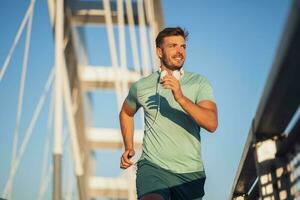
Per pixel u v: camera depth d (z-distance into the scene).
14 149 14.70
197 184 2.42
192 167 2.40
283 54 1.90
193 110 2.17
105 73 18.12
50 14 14.16
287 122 2.73
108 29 16.67
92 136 21.11
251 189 4.28
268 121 2.77
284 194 2.96
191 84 2.44
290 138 2.57
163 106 2.46
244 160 3.57
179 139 2.41
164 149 2.41
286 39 1.82
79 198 17.75
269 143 3.06
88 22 16.95
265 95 2.44
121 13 17.20
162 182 2.36
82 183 17.73
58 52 11.98
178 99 2.17
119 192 23.50
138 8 17.38
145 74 17.58
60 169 10.42
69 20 16.08
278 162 3.02
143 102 2.55
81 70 17.86
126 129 2.72
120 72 17.33
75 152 17.88
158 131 2.45
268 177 3.07
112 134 21.09
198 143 2.44
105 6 16.59
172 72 2.50
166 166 2.40
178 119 2.42
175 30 2.50
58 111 10.87
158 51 2.56
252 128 3.07
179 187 2.38
